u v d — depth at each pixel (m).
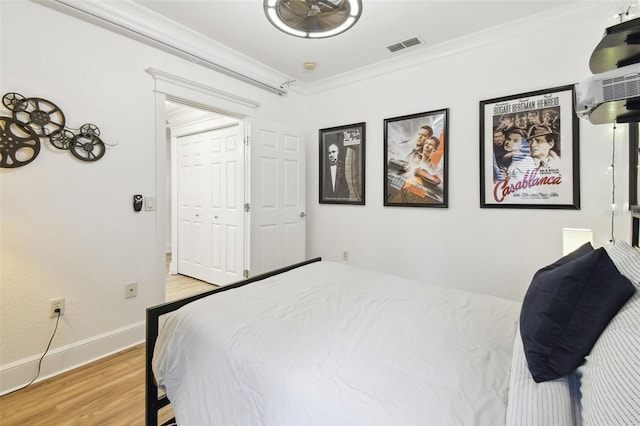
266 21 2.43
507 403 0.78
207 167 4.02
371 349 1.05
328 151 3.76
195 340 1.20
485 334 1.17
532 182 2.49
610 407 0.58
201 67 2.80
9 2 1.80
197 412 1.08
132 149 2.35
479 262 2.76
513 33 2.50
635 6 1.97
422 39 2.73
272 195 3.46
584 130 2.29
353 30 2.58
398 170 3.20
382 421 0.73
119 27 2.21
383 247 3.35
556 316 0.84
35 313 1.92
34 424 1.55
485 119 2.68
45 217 1.95
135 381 1.92
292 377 0.91
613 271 0.82
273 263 3.47
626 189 2.14
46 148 1.94
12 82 1.81
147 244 2.46
